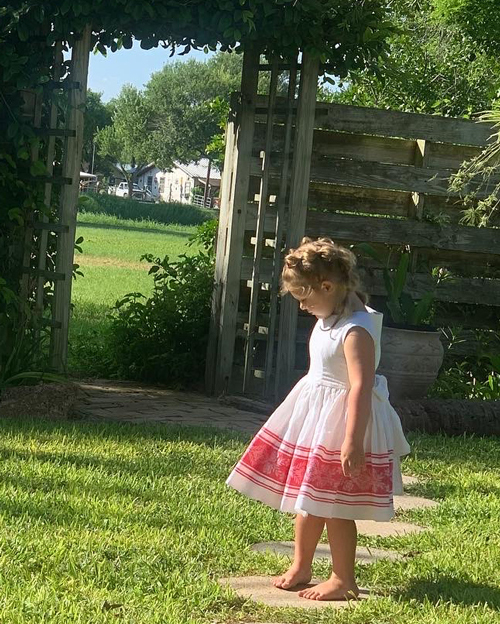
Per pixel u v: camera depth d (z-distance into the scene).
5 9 7.20
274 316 8.34
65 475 5.30
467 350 9.47
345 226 8.98
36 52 7.59
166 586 4.12
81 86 7.66
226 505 5.11
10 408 6.93
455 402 7.61
